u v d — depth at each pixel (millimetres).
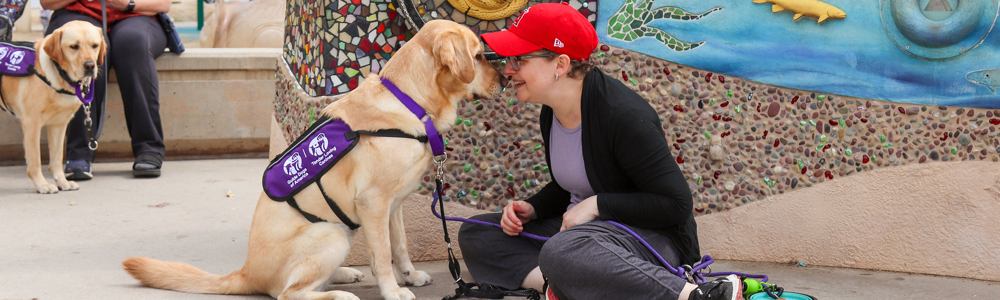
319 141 2309
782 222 2969
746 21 2912
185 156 6156
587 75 2277
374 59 2910
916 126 2777
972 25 2635
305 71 3238
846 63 2838
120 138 5906
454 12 2906
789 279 2695
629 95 2258
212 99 6113
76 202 4227
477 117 2986
